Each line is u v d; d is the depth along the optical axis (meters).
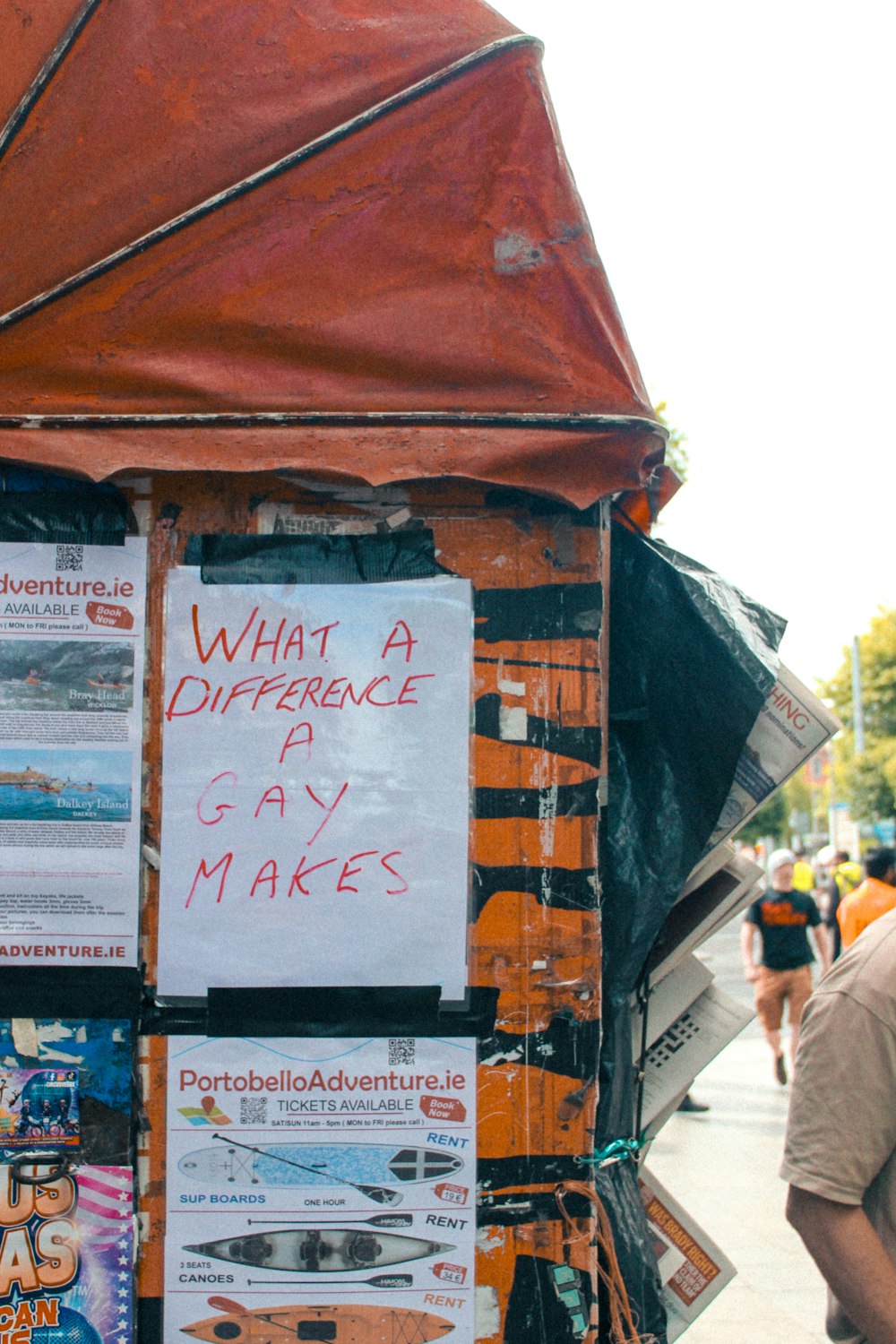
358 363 2.16
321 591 2.19
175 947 2.12
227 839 2.14
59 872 2.13
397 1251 2.10
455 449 2.12
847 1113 2.06
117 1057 2.11
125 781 2.14
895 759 52.53
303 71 2.25
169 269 2.17
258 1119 2.11
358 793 2.16
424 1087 2.12
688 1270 2.76
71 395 2.14
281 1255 2.09
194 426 2.12
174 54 2.25
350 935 2.14
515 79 2.23
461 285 2.20
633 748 2.61
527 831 2.17
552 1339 2.10
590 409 2.16
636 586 2.62
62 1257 2.08
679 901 2.79
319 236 2.20
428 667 2.19
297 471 2.11
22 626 2.16
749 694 2.53
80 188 2.22
